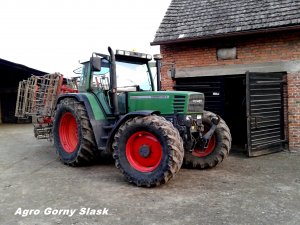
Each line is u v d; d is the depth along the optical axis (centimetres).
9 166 706
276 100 841
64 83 909
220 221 400
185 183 561
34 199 484
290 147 851
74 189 530
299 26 791
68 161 690
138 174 538
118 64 675
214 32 905
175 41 945
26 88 904
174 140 516
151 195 497
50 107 834
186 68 978
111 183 562
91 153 668
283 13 844
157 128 525
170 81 1005
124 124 566
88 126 660
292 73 834
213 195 496
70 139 718
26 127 1689
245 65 891
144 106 625
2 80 2050
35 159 777
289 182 566
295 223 394
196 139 620
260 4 905
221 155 653
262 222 397
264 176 607
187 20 989
